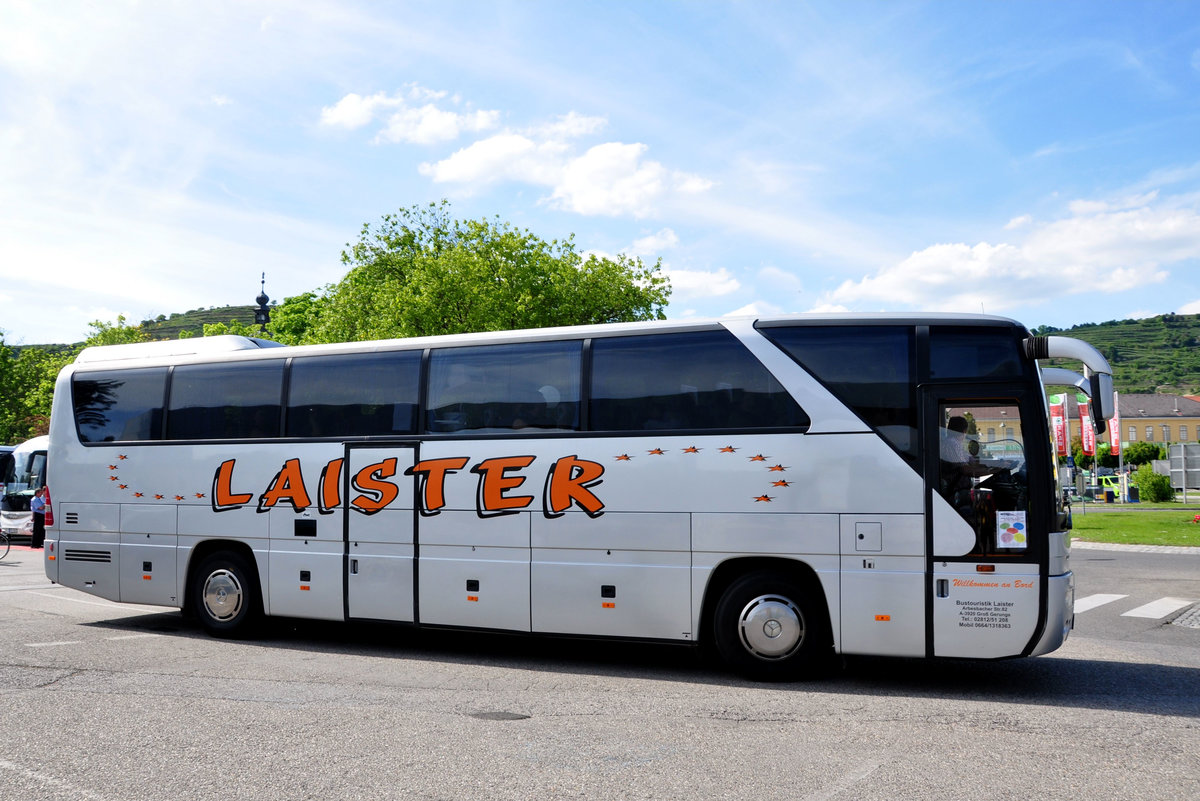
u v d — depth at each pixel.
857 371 8.33
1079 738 6.41
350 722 6.77
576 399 9.29
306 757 5.85
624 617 8.85
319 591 10.37
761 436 8.50
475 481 9.61
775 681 8.45
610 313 39.38
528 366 9.57
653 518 8.79
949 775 5.53
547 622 9.17
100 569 11.83
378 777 5.44
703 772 5.58
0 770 5.59
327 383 10.62
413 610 9.84
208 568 11.12
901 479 8.06
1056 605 7.73
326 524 10.38
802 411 8.41
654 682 8.45
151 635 11.20
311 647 10.50
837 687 8.22
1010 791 5.24
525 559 9.31
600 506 9.01
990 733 6.55
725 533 8.52
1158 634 11.49
